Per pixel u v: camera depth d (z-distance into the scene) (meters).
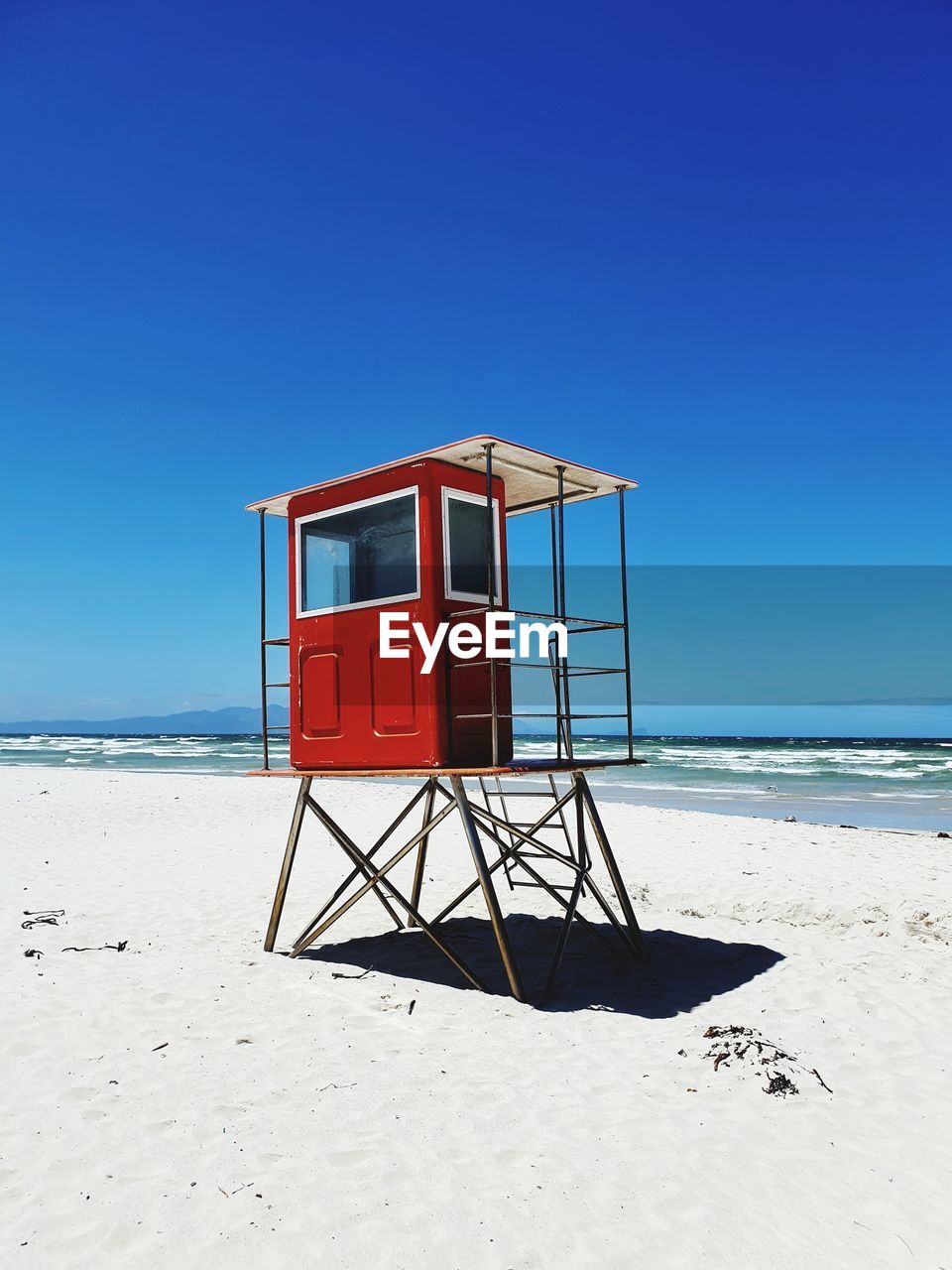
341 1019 5.57
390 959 7.23
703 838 13.95
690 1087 4.55
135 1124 4.00
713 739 134.25
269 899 9.66
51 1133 3.92
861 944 7.68
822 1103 4.42
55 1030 5.23
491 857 12.41
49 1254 3.04
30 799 21.23
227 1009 5.71
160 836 15.32
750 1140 3.97
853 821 19.91
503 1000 6.05
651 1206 3.39
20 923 8.23
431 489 6.42
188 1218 3.24
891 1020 5.73
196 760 50.72
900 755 54.84
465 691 6.49
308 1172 3.57
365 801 20.28
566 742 7.03
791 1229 3.27
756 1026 5.62
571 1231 3.20
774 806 23.02
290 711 7.30
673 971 6.96
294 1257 3.02
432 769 6.05
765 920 8.88
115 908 9.10
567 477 6.98
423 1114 4.14
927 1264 3.08
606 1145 3.87
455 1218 3.26
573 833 14.34
